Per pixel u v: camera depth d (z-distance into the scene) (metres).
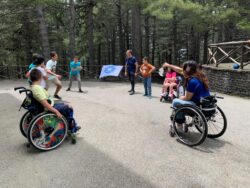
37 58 5.73
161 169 3.20
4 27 15.95
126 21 24.89
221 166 3.26
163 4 11.98
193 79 3.98
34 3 11.31
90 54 18.47
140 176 3.04
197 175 3.05
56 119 3.81
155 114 5.86
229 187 2.80
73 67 8.95
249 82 7.90
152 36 27.44
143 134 4.49
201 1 14.46
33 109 3.79
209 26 15.05
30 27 17.95
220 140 4.18
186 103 4.02
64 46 21.11
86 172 3.14
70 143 4.08
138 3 12.55
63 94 8.59
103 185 2.85
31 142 3.63
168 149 3.82
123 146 3.95
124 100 7.56
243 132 4.55
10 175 3.09
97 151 3.76
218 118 5.40
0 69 15.23
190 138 4.22
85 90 9.55
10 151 3.80
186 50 27.39
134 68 8.59
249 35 17.95
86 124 5.08
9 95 8.34
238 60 11.49
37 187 2.82
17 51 18.55
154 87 10.52
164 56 32.59
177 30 22.02
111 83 11.88
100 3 18.81
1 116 5.70
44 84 5.86
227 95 8.56
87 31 20.11
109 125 5.02
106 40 25.78
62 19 20.56
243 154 3.62
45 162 3.42
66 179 2.98
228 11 12.69
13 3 13.47
